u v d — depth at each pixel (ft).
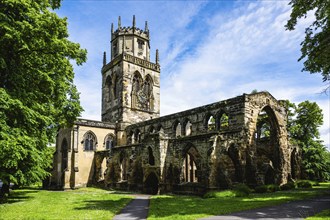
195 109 139.74
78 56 90.07
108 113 203.82
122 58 192.13
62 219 52.37
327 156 162.91
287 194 89.35
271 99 127.65
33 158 66.49
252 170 103.81
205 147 101.86
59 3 86.79
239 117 112.68
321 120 166.81
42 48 76.38
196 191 101.19
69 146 164.66
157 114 206.90
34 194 114.42
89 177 168.76
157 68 212.43
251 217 49.39
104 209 65.67
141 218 53.88
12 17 69.51
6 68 69.97
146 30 212.02
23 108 65.82
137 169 131.34
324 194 88.33
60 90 90.17
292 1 80.89
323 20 76.48
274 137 131.23
